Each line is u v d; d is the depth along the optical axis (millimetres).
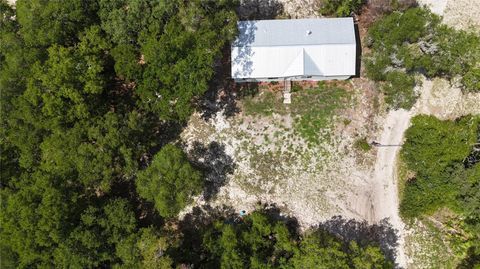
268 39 50438
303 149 53250
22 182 45188
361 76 53531
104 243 45969
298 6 54594
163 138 53719
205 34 45188
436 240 52438
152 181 45312
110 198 49750
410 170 52875
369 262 43906
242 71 50875
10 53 45656
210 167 53531
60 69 43812
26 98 44219
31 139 45188
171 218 53438
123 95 53188
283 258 45312
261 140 53469
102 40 47312
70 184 45375
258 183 53281
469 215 51062
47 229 42594
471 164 50031
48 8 45531
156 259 44656
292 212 53031
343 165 53156
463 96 54094
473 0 54531
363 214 52844
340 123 53375
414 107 53719
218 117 53781
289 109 53531
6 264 43594
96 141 44969
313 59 50219
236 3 50906
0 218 43125
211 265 48781
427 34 46719
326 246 46188
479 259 51062
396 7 50562
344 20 51219
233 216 53156
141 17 46469
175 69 44312
